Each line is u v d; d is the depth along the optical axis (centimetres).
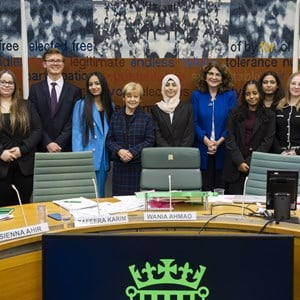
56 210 225
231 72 388
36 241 165
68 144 361
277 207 191
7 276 158
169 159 289
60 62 360
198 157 291
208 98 371
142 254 126
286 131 340
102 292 127
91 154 299
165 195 218
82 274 126
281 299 123
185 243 125
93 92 355
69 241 126
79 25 383
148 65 392
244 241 124
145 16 385
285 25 393
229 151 348
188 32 389
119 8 383
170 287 126
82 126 352
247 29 392
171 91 363
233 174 351
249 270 124
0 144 326
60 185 288
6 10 376
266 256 123
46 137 352
